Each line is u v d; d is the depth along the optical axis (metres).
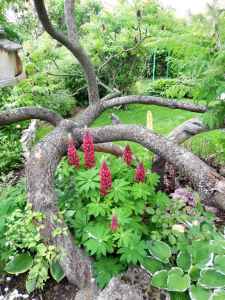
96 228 2.31
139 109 6.89
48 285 2.30
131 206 2.42
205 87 2.53
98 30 4.97
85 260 2.28
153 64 7.35
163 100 3.49
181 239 2.49
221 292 2.17
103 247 2.21
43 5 2.51
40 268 2.26
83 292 2.16
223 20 2.58
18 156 4.27
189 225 2.59
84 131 2.87
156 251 2.42
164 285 2.21
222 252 2.41
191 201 2.96
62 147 2.75
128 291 2.11
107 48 4.84
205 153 3.92
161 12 3.51
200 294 2.16
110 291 2.10
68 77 6.86
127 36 4.59
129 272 2.27
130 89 6.95
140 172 2.50
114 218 2.21
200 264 2.35
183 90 2.92
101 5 7.21
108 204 2.37
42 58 4.83
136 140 2.71
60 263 2.24
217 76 2.50
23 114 3.01
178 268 2.32
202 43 2.70
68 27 3.13
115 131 2.79
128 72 6.81
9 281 2.39
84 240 2.30
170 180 3.33
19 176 3.96
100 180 2.37
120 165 2.69
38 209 2.30
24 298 2.25
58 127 2.93
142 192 2.44
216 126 3.04
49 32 2.81
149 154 3.44
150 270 2.31
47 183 2.42
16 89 5.08
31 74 4.95
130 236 2.23
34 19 6.72
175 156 2.47
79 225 2.39
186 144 4.13
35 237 2.22
